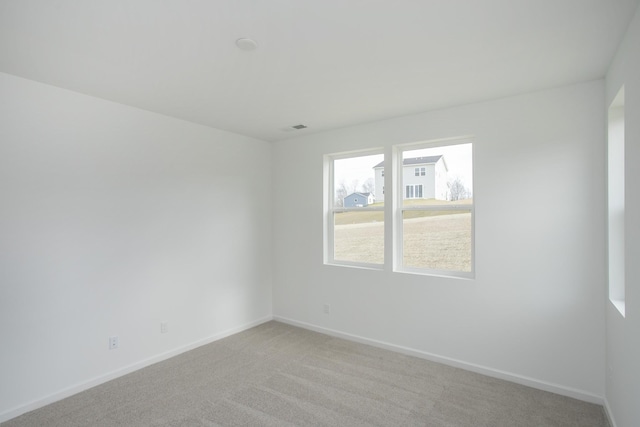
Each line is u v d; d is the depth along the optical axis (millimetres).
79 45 2074
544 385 2852
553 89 2818
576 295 2732
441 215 3521
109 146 3072
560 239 2791
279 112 3443
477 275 3168
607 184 2531
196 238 3805
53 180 2721
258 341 3965
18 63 2316
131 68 2404
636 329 1739
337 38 2008
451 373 3158
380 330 3783
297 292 4516
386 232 3764
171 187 3570
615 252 2447
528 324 2932
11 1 1618
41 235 2652
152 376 3107
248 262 4430
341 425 2391
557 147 2801
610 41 2041
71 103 2824
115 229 3109
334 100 3094
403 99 3070
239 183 4320
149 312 3357
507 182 3014
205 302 3891
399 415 2506
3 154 2467
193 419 2453
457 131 3270
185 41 2033
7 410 2467
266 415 2506
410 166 3713
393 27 1890
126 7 1684
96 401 2688
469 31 1934
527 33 1956
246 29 1904
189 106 3238
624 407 2025
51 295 2703
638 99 1686
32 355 2594
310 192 4383
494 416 2490
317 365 3330
